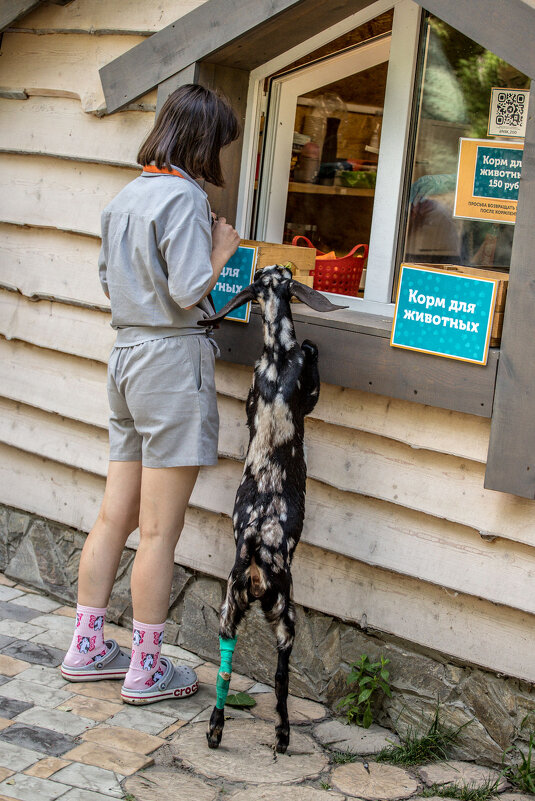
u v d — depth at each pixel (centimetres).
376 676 331
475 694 316
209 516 383
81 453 423
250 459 307
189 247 297
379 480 332
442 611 321
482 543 310
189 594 389
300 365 303
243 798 281
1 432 452
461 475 313
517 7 279
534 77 277
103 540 348
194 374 315
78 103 409
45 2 411
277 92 400
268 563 293
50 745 301
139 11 380
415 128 362
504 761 308
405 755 311
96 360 412
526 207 280
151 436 317
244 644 368
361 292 402
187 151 310
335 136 397
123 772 289
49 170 423
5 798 268
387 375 317
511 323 285
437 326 302
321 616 354
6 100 436
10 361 446
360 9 344
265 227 412
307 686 352
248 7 338
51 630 390
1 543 452
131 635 397
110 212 316
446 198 366
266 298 307
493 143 339
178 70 365
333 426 344
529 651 303
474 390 296
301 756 309
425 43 354
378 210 371
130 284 312
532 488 287
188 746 309
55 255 423
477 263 365
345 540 343
